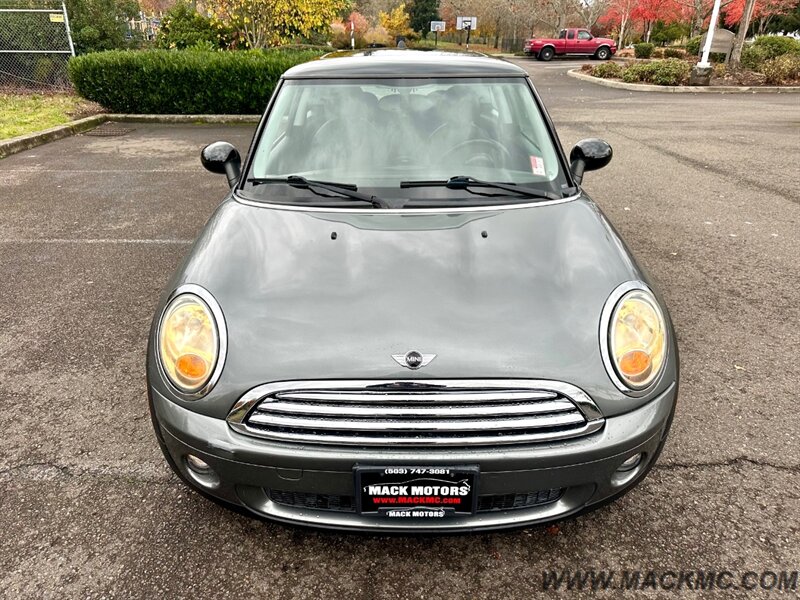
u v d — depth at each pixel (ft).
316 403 5.63
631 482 6.28
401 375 5.57
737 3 83.82
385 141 8.87
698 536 6.88
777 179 22.76
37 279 14.07
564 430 5.68
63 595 6.18
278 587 6.29
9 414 9.09
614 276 6.65
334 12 49.29
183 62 36.96
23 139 29.01
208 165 9.77
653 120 36.94
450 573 6.45
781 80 56.39
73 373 10.18
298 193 8.25
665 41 141.18
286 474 5.71
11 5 47.11
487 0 175.94
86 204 20.15
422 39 190.39
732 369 10.21
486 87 9.41
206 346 5.94
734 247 15.88
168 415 6.01
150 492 7.56
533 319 6.00
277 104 9.52
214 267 6.84
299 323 5.98
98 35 47.67
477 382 5.57
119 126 36.14
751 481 7.69
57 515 7.20
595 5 143.95
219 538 6.88
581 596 6.17
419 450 5.56
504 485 5.68
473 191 8.22
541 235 7.34
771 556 6.60
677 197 20.49
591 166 9.74
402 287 6.34
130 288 13.53
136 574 6.43
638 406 5.89
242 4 44.01
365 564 6.56
